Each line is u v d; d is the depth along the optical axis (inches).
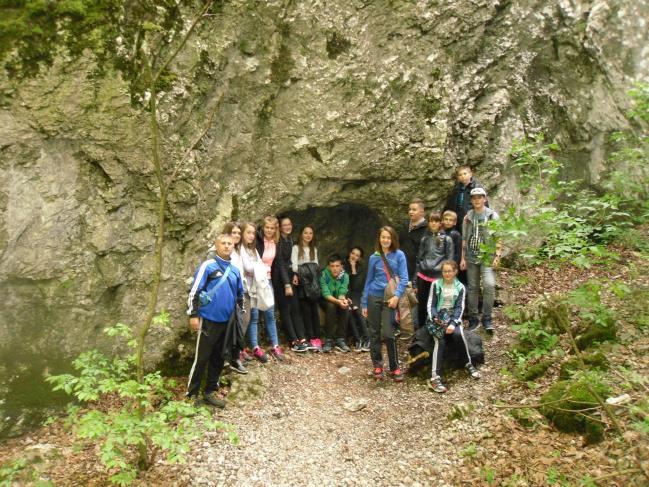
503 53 307.1
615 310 238.4
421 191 288.0
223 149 244.2
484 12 283.4
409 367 247.6
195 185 229.3
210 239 243.9
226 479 174.1
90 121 203.3
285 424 209.6
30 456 180.2
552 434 188.4
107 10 199.6
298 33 252.1
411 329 254.7
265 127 258.7
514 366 234.2
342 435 205.3
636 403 173.6
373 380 247.8
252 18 237.5
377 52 267.0
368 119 265.9
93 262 213.9
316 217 314.7
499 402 211.9
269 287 252.7
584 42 326.6
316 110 259.8
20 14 191.5
